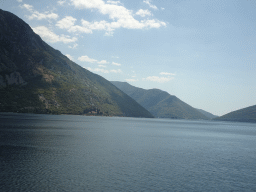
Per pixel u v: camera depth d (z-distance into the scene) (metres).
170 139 87.56
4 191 23.91
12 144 52.22
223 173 36.75
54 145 54.62
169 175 33.78
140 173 33.88
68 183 27.39
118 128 133.88
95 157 43.34
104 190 25.69
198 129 177.25
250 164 44.97
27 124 111.25
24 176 29.14
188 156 50.84
